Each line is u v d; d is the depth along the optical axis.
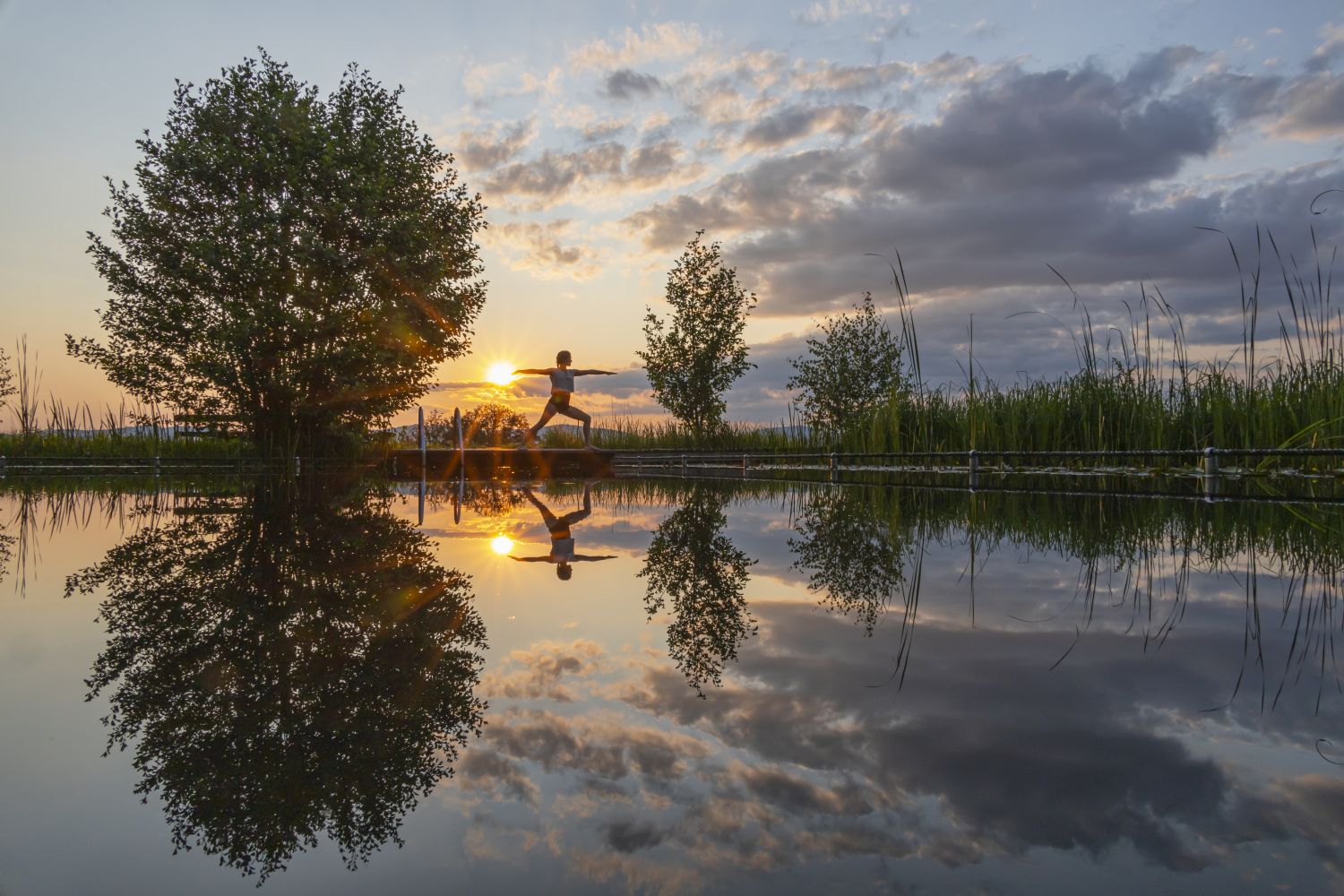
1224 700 1.68
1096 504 5.91
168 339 13.08
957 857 1.04
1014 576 3.21
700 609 2.68
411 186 14.31
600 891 0.96
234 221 12.72
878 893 0.94
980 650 2.10
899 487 8.52
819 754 1.41
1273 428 7.82
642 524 5.54
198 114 13.09
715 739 1.49
